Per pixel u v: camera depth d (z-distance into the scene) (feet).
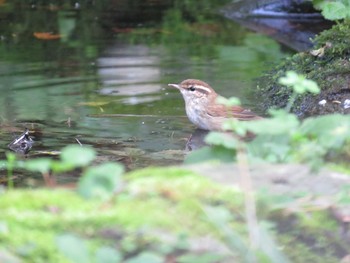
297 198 19.49
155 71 51.52
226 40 59.82
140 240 17.38
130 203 18.30
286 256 18.45
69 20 65.57
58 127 41.06
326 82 45.93
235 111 43.06
